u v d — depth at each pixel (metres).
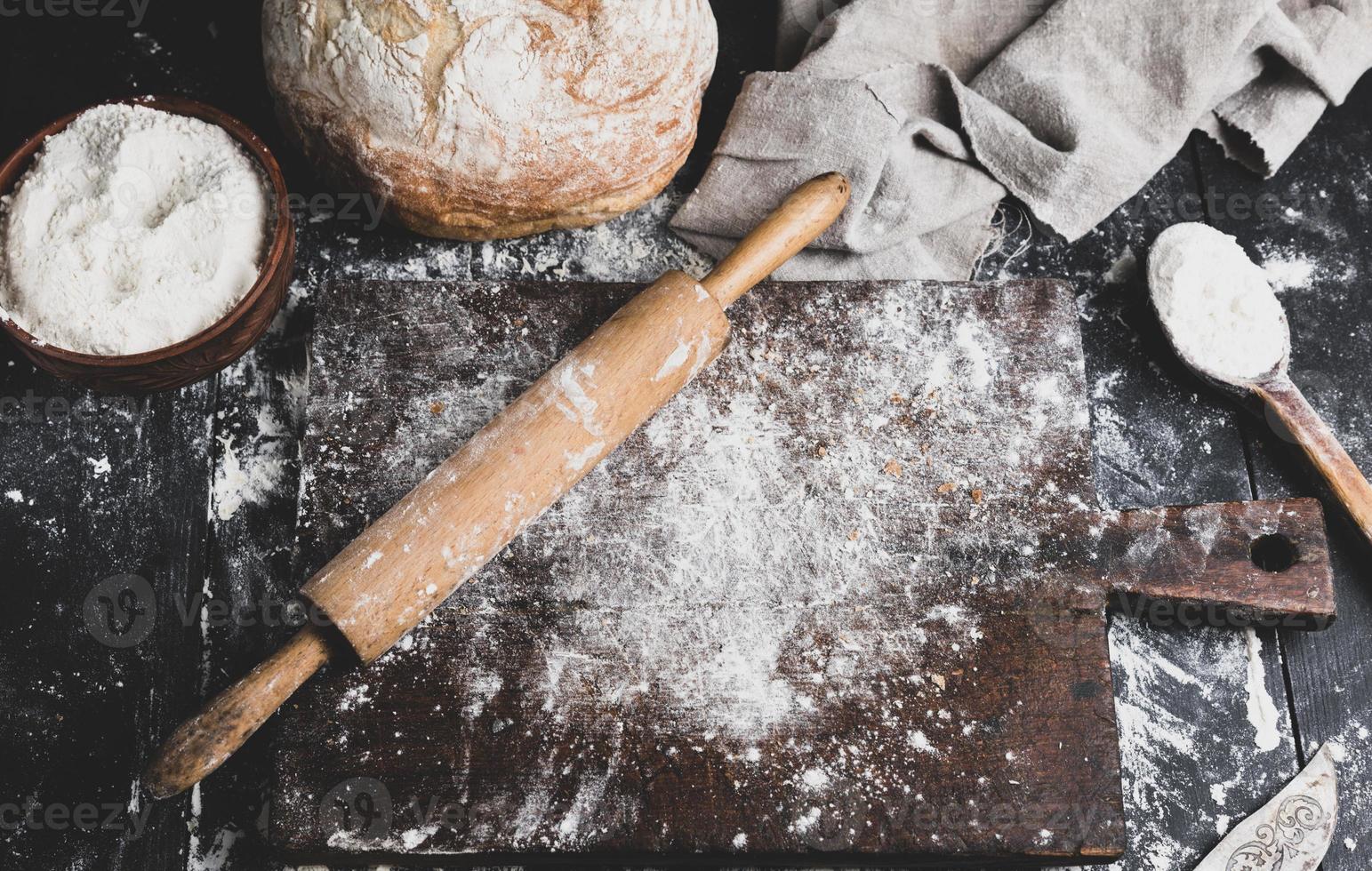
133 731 1.27
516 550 1.24
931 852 1.16
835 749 1.18
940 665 1.21
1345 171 1.52
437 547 1.13
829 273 1.44
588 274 1.46
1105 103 1.47
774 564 1.24
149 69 1.54
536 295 1.35
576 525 1.25
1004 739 1.19
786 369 1.32
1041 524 1.26
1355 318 1.46
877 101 1.41
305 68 1.27
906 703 1.20
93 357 1.20
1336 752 1.28
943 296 1.35
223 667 1.29
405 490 1.27
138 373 1.24
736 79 1.56
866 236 1.42
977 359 1.33
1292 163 1.53
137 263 1.23
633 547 1.25
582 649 1.21
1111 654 1.31
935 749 1.18
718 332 1.24
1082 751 1.18
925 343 1.33
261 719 1.10
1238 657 1.31
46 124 1.37
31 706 1.27
